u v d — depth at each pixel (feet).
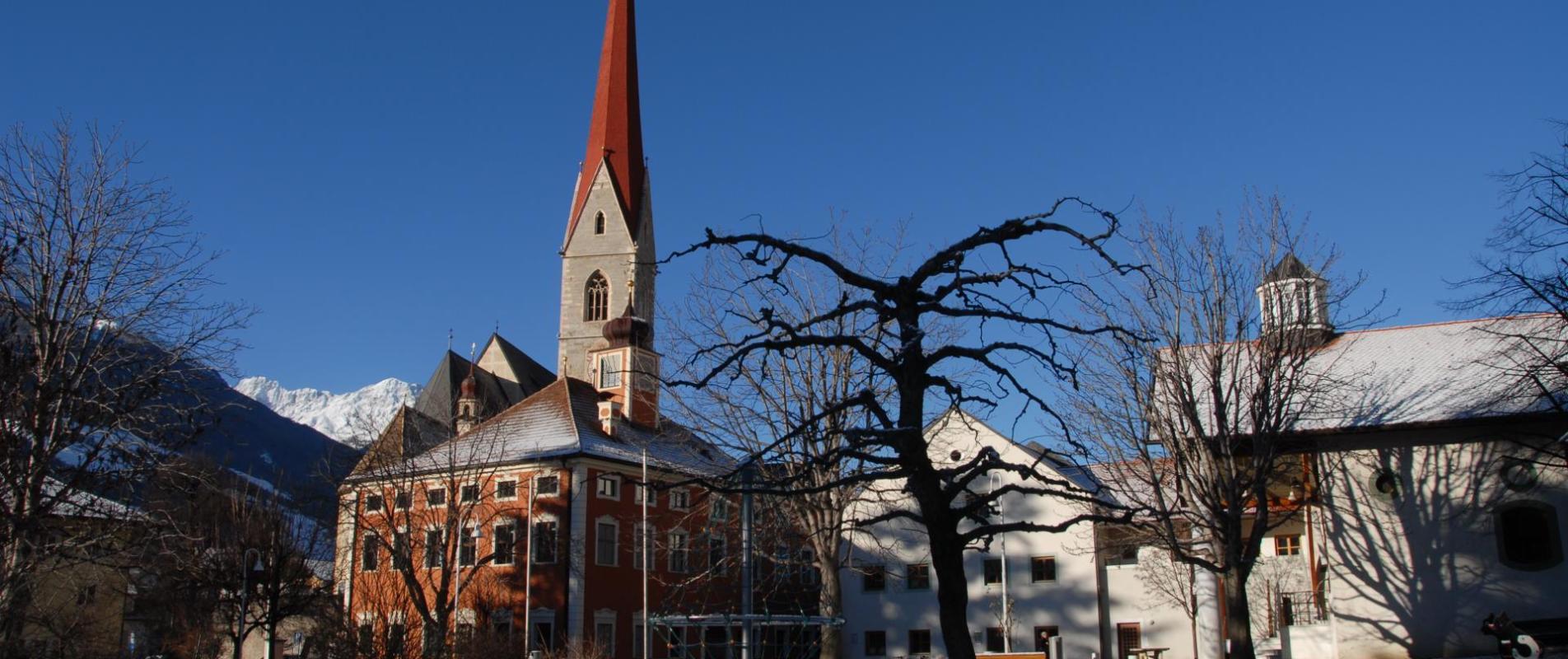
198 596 165.37
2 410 87.81
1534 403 120.26
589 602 190.29
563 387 219.41
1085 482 195.52
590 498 195.00
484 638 157.99
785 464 56.59
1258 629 174.70
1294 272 118.11
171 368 98.53
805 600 199.11
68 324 94.22
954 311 35.06
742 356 34.14
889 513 36.04
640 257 355.36
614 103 365.81
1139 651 174.81
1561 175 100.01
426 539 196.13
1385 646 123.54
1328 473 128.36
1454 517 123.65
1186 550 112.47
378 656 130.41
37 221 94.48
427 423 241.96
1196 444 113.19
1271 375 111.96
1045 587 193.36
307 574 189.88
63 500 91.35
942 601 33.94
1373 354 141.18
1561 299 100.63
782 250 34.86
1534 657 107.86
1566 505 120.16
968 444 198.90
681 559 206.69
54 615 128.77
